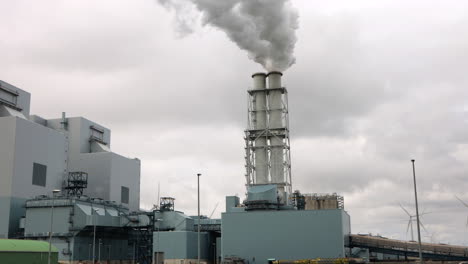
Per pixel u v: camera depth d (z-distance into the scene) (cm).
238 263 7600
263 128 9438
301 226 7838
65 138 11075
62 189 10531
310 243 7744
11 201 8831
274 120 9412
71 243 8556
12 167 8938
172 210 9569
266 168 9331
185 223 9175
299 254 7738
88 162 12156
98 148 12631
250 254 7900
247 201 8462
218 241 10062
